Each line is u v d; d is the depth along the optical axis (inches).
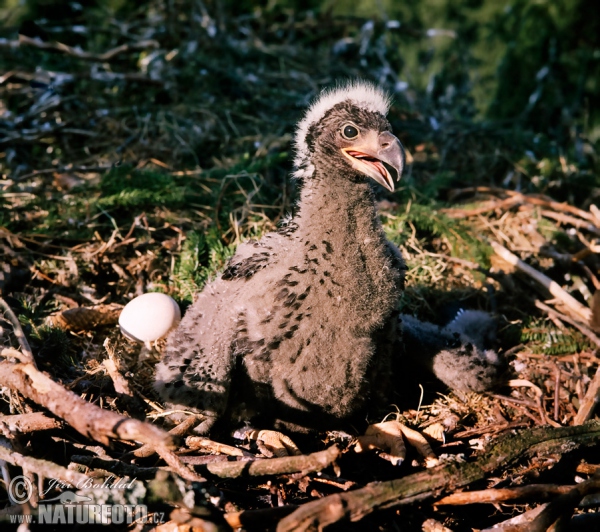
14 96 88.7
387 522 60.2
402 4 107.4
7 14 97.3
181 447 63.2
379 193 82.0
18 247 74.6
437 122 91.0
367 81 68.3
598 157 91.2
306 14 106.1
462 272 77.3
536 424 67.2
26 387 60.4
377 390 66.3
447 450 65.5
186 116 87.4
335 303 62.2
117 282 74.1
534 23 105.0
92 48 95.2
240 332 63.0
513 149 89.1
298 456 60.1
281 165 82.7
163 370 64.8
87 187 78.8
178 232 77.2
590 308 73.2
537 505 61.9
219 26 95.8
